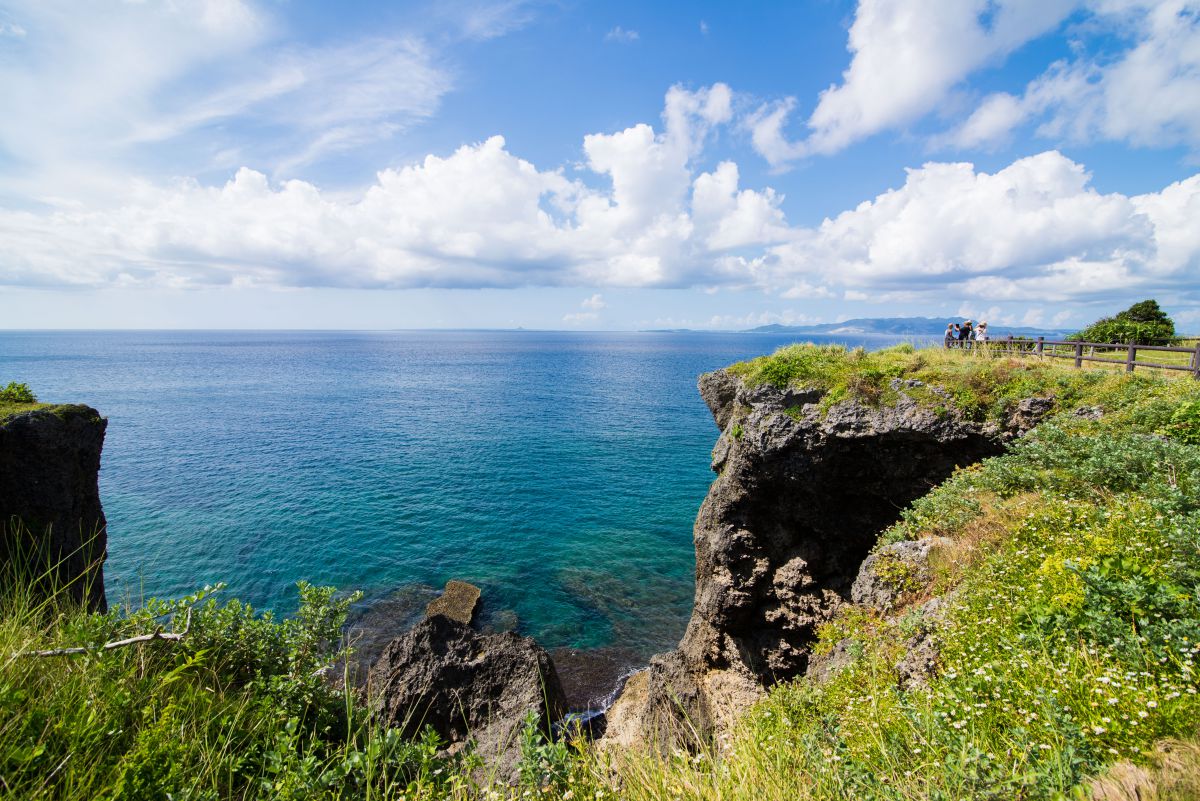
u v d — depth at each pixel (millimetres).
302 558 30109
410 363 171500
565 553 32188
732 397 22609
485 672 12703
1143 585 5035
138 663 4953
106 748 3789
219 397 88062
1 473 8312
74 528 9305
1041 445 11125
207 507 36906
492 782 4734
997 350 22812
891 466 17406
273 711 4984
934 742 4281
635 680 21594
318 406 80812
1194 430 11461
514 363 174000
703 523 21906
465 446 55938
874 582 11352
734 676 19734
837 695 7703
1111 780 3227
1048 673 4691
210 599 6051
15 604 5465
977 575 8117
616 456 52562
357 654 21797
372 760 4309
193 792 3674
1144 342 31531
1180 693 3898
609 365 166250
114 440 56000
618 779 4598
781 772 4523
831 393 17906
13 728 3590
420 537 33500
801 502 19062
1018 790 3418
